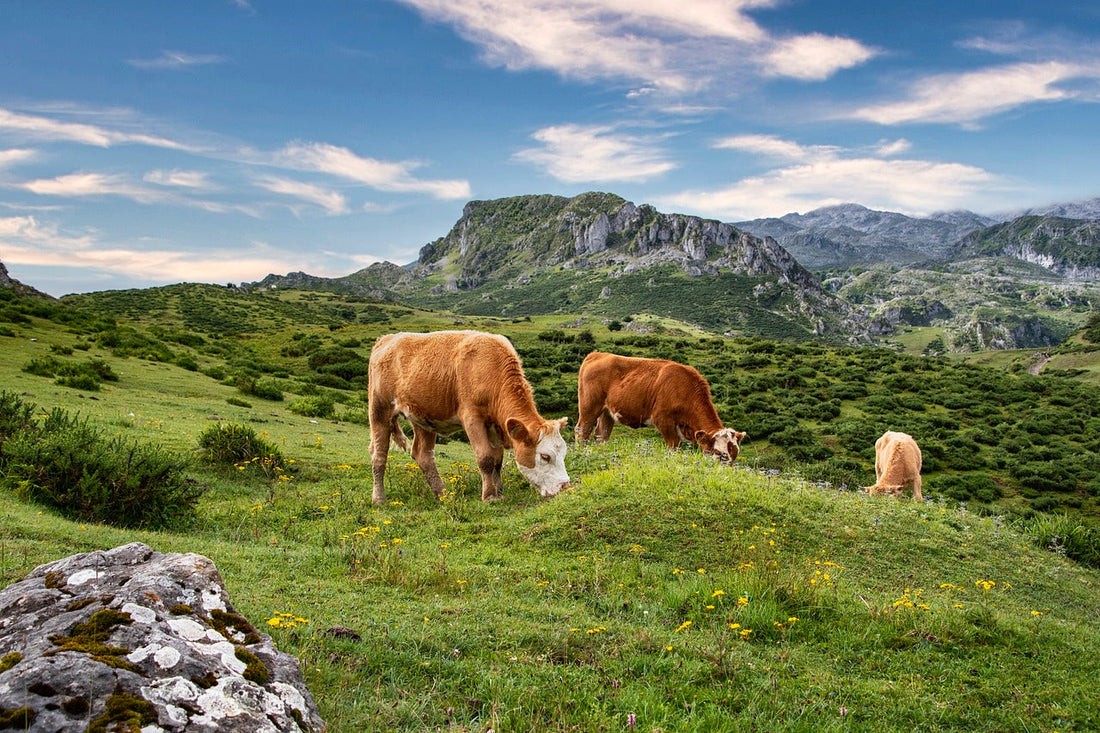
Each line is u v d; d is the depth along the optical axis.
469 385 10.55
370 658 4.35
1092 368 102.75
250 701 2.88
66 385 22.55
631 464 11.06
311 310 138.88
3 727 2.43
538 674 4.45
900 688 4.94
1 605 3.32
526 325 145.00
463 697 4.01
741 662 5.04
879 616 6.34
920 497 14.20
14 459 9.11
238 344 66.56
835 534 9.00
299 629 4.65
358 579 6.40
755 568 7.09
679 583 6.95
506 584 6.80
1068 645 6.23
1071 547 10.78
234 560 6.76
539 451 10.20
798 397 47.00
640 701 4.13
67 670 2.66
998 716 4.69
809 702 4.54
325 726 3.23
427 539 8.78
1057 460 34.62
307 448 16.23
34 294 55.72
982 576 8.60
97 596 3.28
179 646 3.00
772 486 10.30
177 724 2.60
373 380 11.52
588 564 7.63
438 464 16.41
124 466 9.12
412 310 165.88
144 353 34.97
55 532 6.84
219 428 13.84
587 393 16.06
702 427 14.83
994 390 51.03
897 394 49.31
